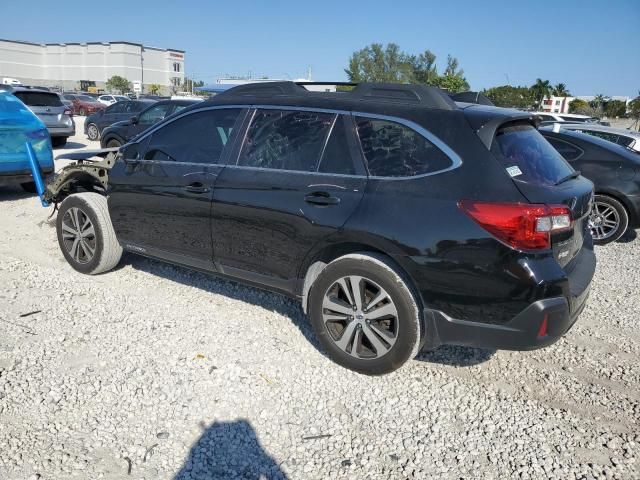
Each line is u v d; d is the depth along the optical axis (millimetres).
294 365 3705
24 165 7730
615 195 7480
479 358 3930
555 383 3664
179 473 2711
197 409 3197
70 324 4160
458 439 3041
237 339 4031
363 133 3553
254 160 3982
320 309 3645
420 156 3320
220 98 4359
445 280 3143
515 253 2963
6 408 3115
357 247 3510
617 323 4730
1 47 106625
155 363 3654
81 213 5113
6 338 3895
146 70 113375
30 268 5328
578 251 3576
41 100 15469
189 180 4219
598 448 3018
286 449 2918
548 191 3129
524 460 2893
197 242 4262
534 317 2992
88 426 3008
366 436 3037
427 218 3168
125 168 4754
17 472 2646
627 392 3596
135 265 5539
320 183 3590
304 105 3859
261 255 3895
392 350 3393
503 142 3268
